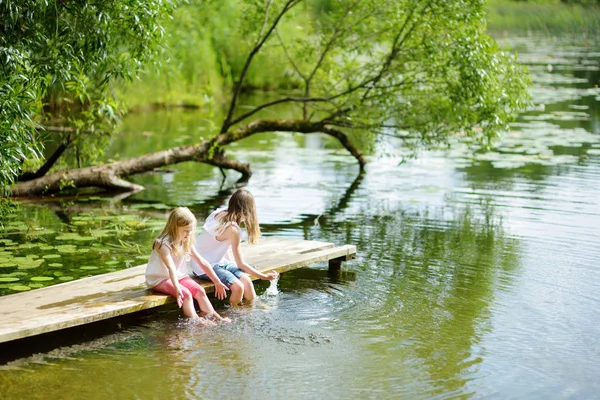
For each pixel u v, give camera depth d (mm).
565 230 7461
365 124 10352
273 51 12070
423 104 9953
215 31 19625
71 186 9812
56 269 6133
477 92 9133
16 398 3791
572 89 20141
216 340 4629
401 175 10742
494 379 4105
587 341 4652
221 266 5477
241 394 3881
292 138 14555
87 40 6680
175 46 17500
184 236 5102
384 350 4488
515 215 8164
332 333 4758
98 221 7914
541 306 5273
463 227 7660
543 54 27422
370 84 10758
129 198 9219
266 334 4734
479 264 6316
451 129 9820
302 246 6438
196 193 9523
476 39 9258
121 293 5086
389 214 8297
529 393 3939
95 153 9664
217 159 10219
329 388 3967
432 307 5250
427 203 8867
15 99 5691
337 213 8352
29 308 4727
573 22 35219
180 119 16500
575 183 9812
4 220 7852
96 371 4148
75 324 4535
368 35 10289
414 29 9641
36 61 6359
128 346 4523
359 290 5633
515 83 9492
